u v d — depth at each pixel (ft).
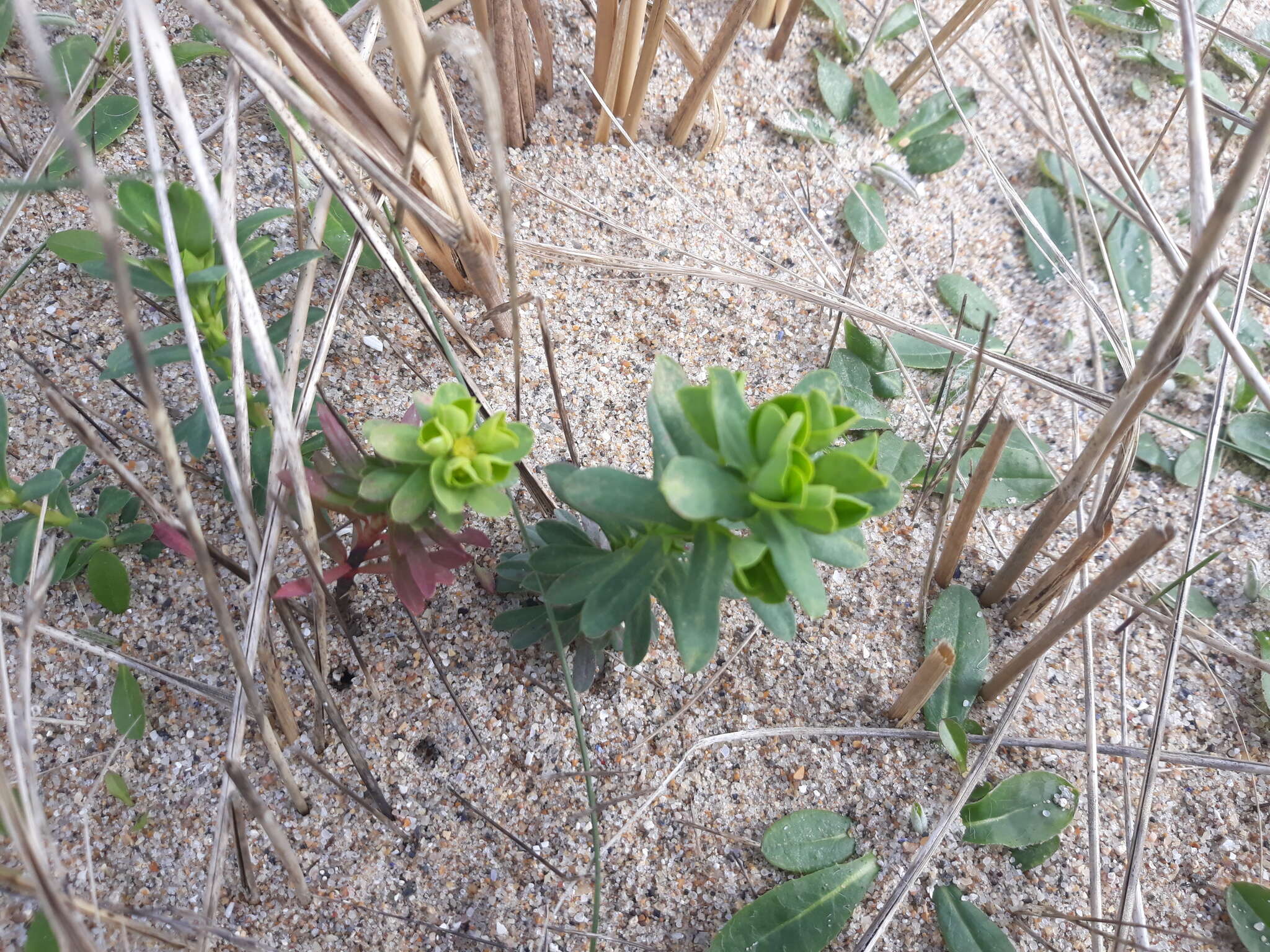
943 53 0.89
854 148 0.93
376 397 0.73
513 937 0.59
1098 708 0.70
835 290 0.86
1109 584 0.55
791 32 0.94
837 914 0.60
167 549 0.66
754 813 0.64
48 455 0.67
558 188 0.85
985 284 0.89
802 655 0.70
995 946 0.60
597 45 0.81
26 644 0.48
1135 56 0.98
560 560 0.55
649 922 0.60
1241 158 0.42
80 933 0.43
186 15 0.82
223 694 0.61
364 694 0.64
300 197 0.77
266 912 0.58
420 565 0.55
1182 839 0.66
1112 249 0.90
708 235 0.86
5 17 0.75
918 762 0.67
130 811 0.60
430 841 0.61
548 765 0.64
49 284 0.72
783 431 0.41
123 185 0.53
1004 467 0.78
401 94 0.82
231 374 0.60
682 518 0.47
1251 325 0.86
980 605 0.74
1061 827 0.63
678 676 0.68
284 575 0.66
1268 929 0.61
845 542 0.46
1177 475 0.80
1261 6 1.03
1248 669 0.73
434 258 0.73
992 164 0.82
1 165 0.75
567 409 0.76
